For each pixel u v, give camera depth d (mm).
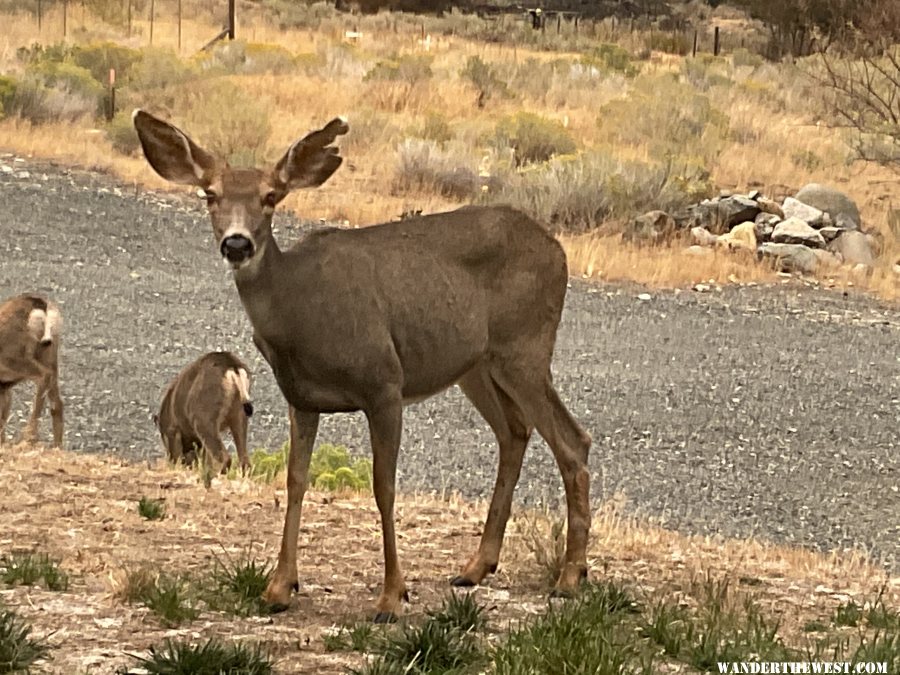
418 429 14031
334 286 6484
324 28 49938
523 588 7320
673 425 14758
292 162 6281
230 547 7707
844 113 28922
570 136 29062
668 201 24203
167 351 16125
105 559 7285
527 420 7469
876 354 18484
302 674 5645
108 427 13344
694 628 6480
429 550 8055
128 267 19812
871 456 14188
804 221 24266
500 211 7211
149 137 6285
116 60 33844
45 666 5617
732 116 33250
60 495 8609
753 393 16234
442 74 36406
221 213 6176
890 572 9609
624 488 12547
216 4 51000
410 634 5906
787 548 10000
